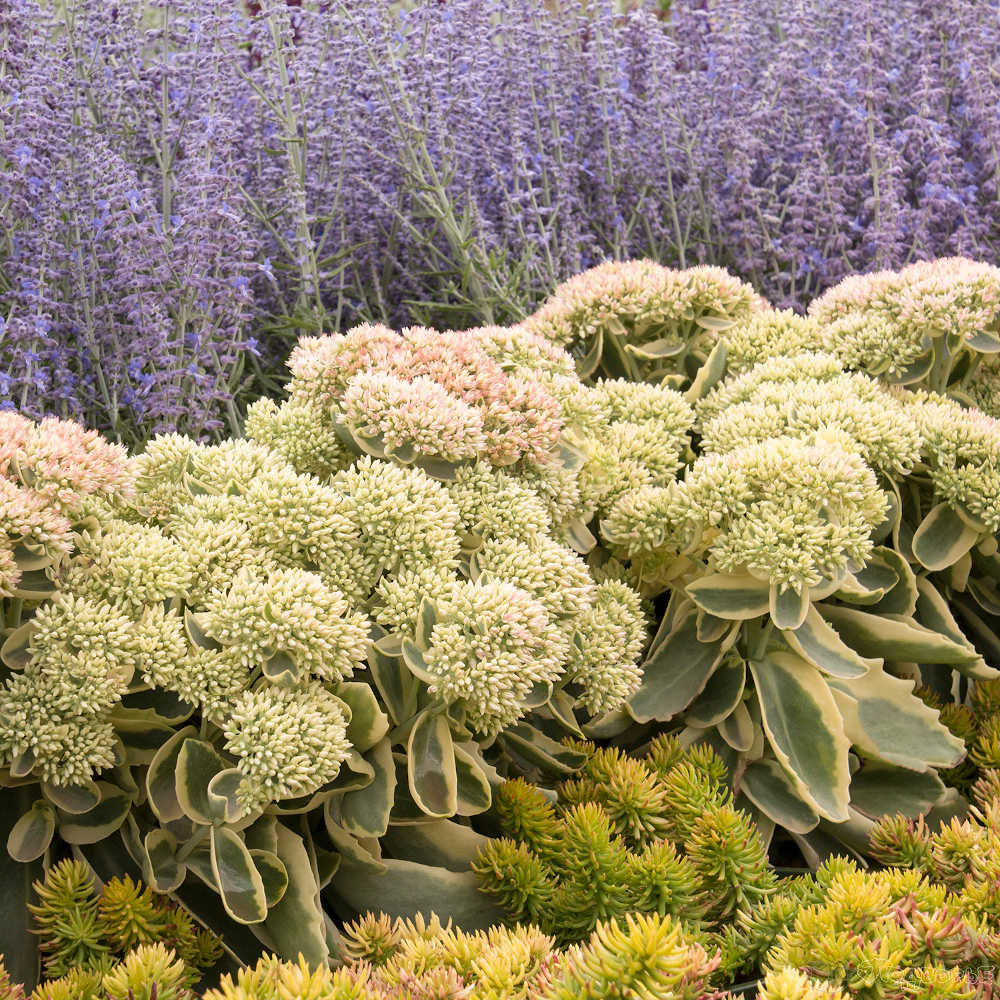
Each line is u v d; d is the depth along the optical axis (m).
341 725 1.76
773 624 2.25
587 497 2.45
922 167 4.41
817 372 2.83
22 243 3.23
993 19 4.51
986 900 1.72
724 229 4.56
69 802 1.72
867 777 2.28
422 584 1.96
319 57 3.97
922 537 2.53
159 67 3.67
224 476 2.13
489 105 4.36
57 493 1.75
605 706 2.15
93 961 1.61
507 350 2.57
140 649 1.76
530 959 1.57
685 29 4.99
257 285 4.05
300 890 1.75
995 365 3.08
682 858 1.89
